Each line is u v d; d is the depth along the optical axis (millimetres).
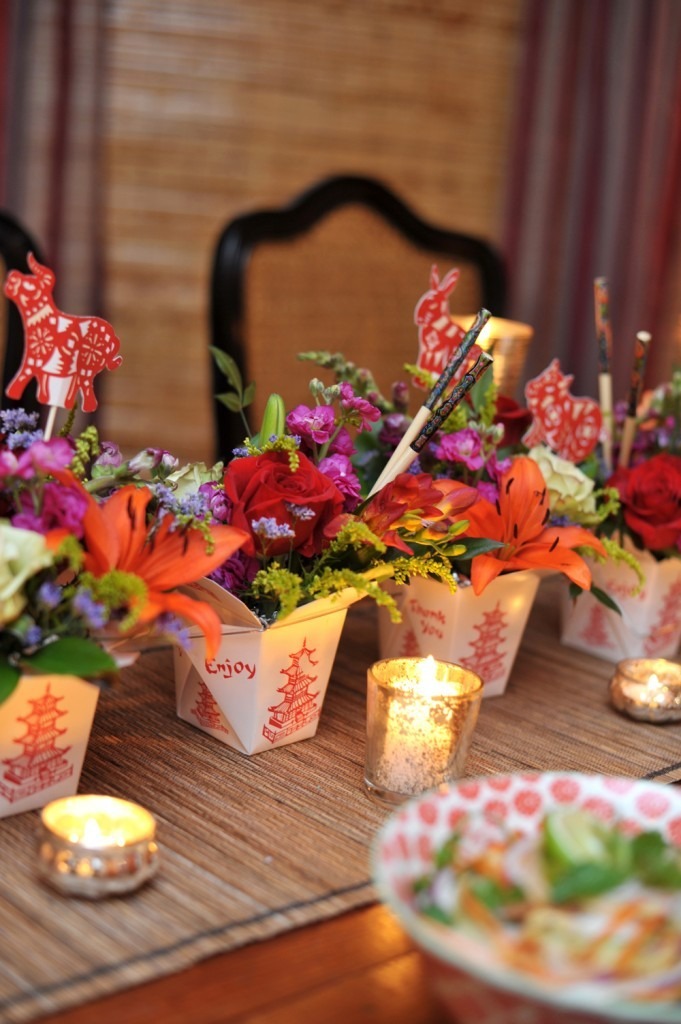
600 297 1328
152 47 2846
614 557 1133
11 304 1708
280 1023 648
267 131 2988
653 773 1031
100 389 2961
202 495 886
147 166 2908
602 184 3207
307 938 732
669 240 3221
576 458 1298
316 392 1032
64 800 778
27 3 2734
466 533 1098
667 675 1171
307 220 1907
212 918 738
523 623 1172
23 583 790
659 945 605
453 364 989
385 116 3102
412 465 1185
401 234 2000
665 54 3115
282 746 1010
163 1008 652
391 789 914
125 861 744
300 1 2939
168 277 2980
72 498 800
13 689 766
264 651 954
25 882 758
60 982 661
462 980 607
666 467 1262
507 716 1131
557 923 613
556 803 757
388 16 3037
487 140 3227
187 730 1025
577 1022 586
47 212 2846
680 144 3172
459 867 672
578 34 3154
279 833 858
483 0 3115
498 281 2076
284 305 1883
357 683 1173
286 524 915
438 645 1152
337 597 947
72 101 2814
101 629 811
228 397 1169
